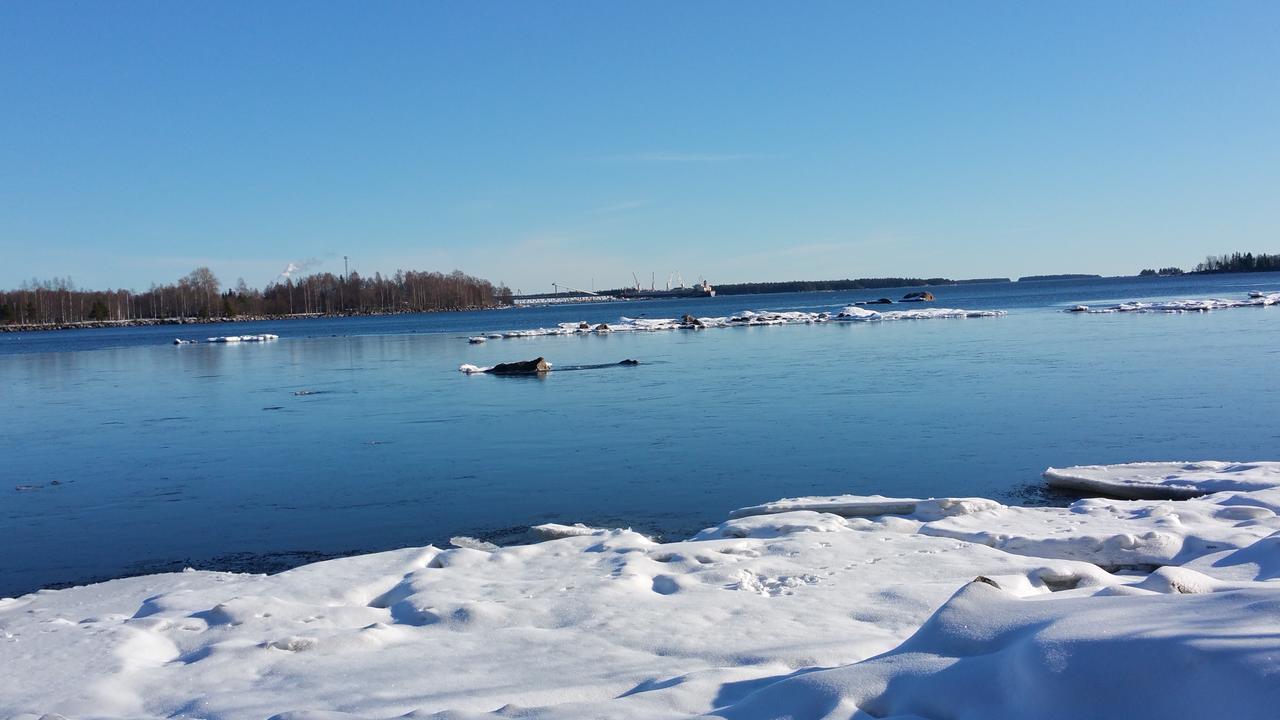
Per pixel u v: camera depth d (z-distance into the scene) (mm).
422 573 8461
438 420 21422
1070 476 12445
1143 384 22641
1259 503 9867
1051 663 3332
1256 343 32375
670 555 8766
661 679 5211
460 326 90438
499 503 12742
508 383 29578
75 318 140000
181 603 7848
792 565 8203
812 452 15727
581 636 6301
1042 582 7348
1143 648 3201
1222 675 2904
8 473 16391
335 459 16719
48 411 26031
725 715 4098
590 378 30234
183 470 16203
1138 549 7992
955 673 3678
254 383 32844
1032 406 19859
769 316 70625
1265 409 18250
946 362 30594
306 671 5859
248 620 7145
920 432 17266
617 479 14047
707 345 44625
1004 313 67125
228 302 144750
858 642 5754
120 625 7156
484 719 4480
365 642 6402
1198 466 12477
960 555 8180
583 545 9609
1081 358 29859
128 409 25922
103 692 5703
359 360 43406
